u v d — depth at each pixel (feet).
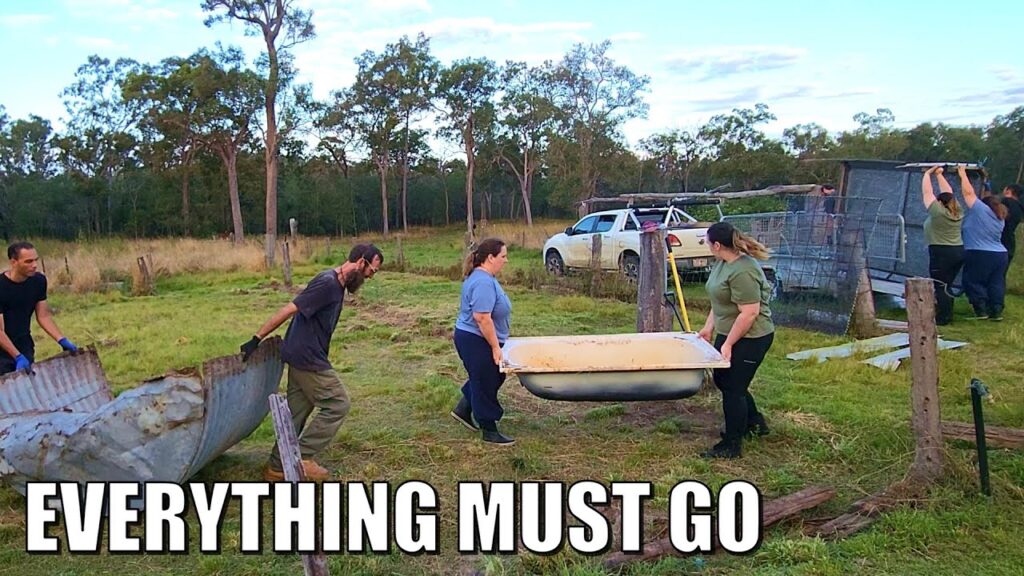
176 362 27.50
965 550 11.75
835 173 143.84
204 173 151.43
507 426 18.79
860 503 13.19
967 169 34.96
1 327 16.39
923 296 13.50
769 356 25.64
